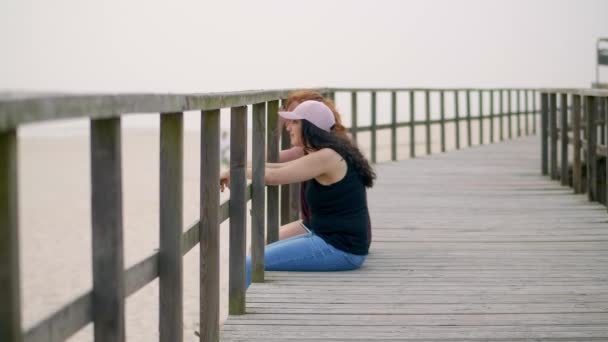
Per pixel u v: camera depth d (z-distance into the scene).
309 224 5.66
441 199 8.90
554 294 4.80
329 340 3.96
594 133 8.52
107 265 2.40
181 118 3.03
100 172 2.38
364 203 5.34
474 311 4.44
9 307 1.78
